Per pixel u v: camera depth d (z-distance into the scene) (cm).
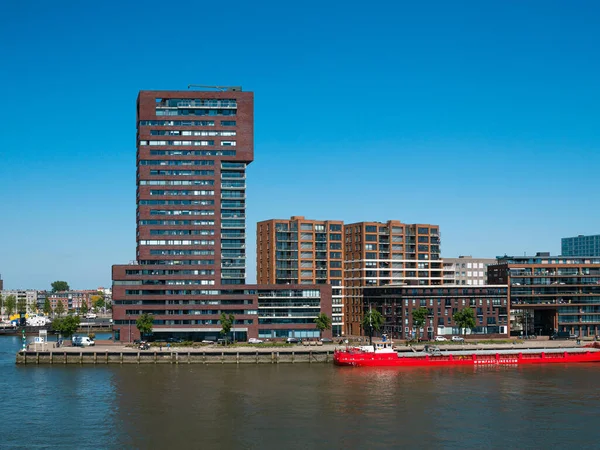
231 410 14938
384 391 17188
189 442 12506
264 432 13138
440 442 12500
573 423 13862
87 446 12300
